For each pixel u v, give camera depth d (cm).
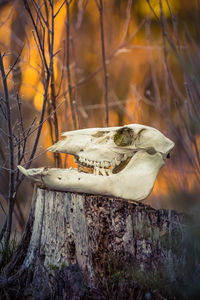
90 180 377
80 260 382
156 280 374
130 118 687
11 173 429
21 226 541
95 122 782
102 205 383
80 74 985
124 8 1008
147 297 354
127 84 991
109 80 919
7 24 685
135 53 1018
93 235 382
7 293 380
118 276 371
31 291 387
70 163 671
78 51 1045
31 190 635
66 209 387
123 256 384
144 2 959
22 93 665
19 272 401
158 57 788
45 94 442
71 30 865
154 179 385
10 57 638
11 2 669
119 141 393
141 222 387
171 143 394
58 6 739
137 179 383
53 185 377
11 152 424
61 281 369
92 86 968
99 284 374
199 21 611
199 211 456
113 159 395
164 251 388
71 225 385
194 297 354
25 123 627
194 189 529
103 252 383
